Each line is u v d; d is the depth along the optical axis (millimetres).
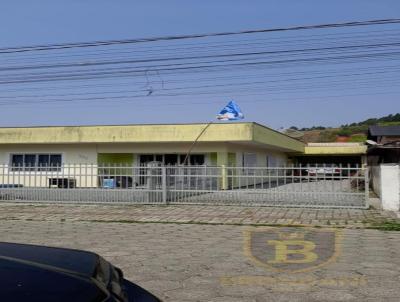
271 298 5391
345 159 55812
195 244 8703
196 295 5531
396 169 13852
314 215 12805
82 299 2396
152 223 11594
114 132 29516
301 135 52156
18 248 3203
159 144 30578
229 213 13242
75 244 8758
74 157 31625
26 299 2271
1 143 31062
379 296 5434
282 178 15055
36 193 16469
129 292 3057
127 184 16109
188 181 15594
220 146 29500
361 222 11500
